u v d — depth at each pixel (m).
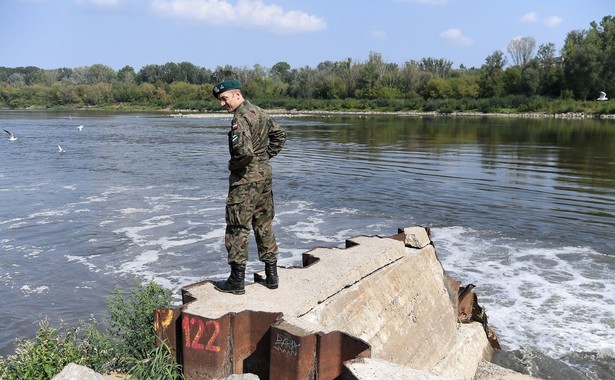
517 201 18.62
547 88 101.81
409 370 4.16
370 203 18.39
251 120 5.03
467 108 104.31
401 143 39.97
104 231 14.85
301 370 4.30
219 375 4.59
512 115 92.81
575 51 92.69
